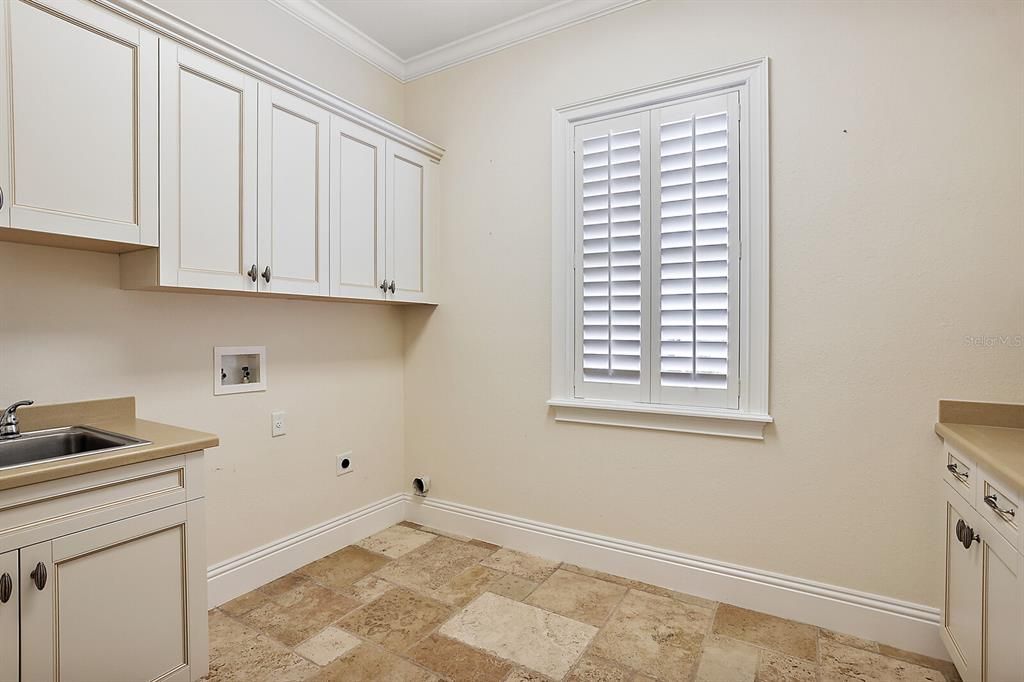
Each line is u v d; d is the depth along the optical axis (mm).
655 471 2441
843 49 2033
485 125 2918
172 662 1563
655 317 2432
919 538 1936
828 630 2066
